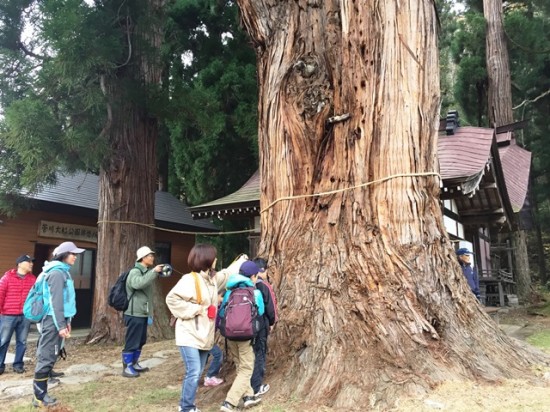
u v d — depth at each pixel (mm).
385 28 4531
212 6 15508
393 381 3559
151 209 9516
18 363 5867
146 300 5473
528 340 6914
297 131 4934
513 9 19625
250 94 14734
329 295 4199
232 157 15633
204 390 4230
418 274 4113
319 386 3686
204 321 3502
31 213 10680
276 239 4863
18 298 5852
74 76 7109
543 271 20625
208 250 3572
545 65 18891
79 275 11773
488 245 14141
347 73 4672
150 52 9070
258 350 3850
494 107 17266
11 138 6980
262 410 3537
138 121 9391
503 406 3207
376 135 4438
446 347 3873
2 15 8914
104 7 8531
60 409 3994
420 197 4371
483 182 9875
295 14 5195
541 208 22484
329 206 4586
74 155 7914
